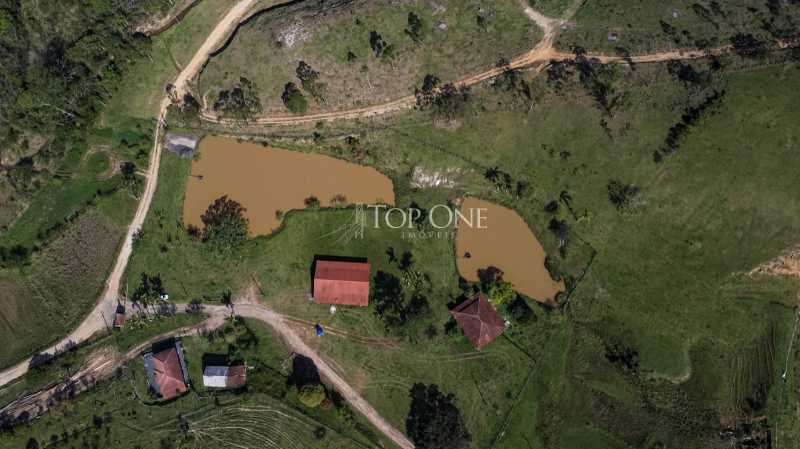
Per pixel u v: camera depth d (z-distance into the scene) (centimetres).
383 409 7481
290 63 7881
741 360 7212
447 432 7244
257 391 7525
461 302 7562
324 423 7481
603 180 7544
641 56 7638
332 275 7469
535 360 7412
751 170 7369
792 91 7431
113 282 7894
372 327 7600
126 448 7500
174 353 7562
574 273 7519
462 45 7794
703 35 7631
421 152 7825
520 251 7638
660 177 7469
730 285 7288
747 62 7531
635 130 7538
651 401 7269
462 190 7788
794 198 7294
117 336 7762
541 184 7650
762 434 7094
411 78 7819
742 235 7325
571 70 7644
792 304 7269
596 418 7294
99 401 7625
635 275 7419
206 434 7494
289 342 7675
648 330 7344
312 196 7894
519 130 7712
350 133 7894
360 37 7781
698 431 7144
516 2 7838
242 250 7794
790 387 7150
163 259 7888
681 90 7519
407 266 7650
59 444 7550
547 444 7288
